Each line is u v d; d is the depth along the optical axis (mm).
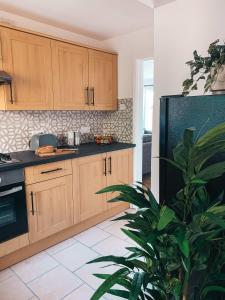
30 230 2154
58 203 2361
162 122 1271
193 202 922
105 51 2992
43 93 2426
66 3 2191
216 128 699
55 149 2539
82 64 2748
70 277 1935
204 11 1531
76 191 2521
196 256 843
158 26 1773
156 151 1885
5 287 1826
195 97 1143
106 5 2234
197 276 1015
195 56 1311
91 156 2639
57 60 2502
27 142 2670
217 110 1079
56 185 2320
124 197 890
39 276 1948
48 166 2232
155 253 914
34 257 2205
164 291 934
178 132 1220
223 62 1157
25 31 2209
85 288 1816
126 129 3244
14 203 2016
